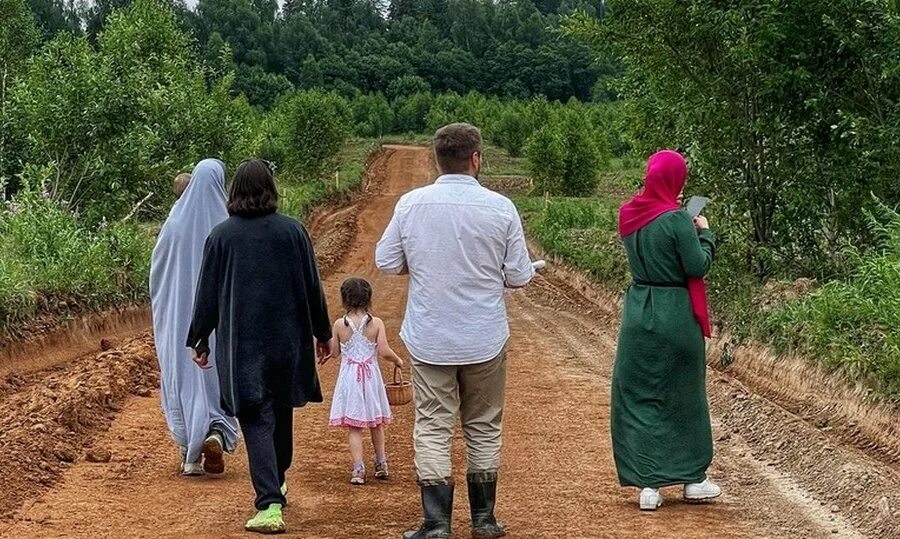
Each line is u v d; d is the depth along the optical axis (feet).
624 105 59.11
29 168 57.77
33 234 49.75
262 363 20.47
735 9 45.68
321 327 21.50
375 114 340.39
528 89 448.65
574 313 64.75
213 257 20.79
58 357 41.88
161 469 25.71
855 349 31.12
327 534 20.57
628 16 49.55
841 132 44.24
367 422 24.93
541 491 24.38
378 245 20.30
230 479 24.93
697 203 23.59
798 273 47.21
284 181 165.37
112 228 57.41
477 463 20.35
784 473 25.99
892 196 43.19
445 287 19.65
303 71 415.03
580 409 34.65
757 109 46.80
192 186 24.75
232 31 431.02
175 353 24.56
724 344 40.47
